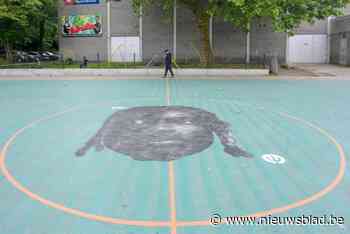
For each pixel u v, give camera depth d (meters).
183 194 5.20
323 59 29.47
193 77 20.56
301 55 29.61
